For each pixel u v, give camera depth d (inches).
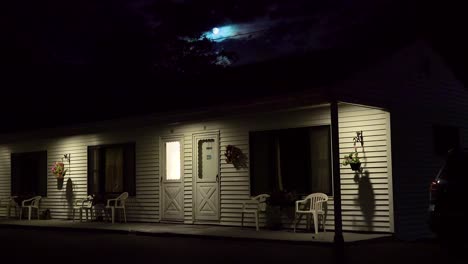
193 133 676.7
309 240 493.0
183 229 617.6
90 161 786.8
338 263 388.8
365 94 512.4
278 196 570.6
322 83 482.3
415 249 461.7
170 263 404.2
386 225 531.2
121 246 513.3
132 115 649.0
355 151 552.4
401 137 546.6
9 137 838.5
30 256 461.1
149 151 721.0
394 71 551.2
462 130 632.4
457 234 418.0
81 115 751.7
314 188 574.9
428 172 574.2
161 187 706.2
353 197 551.8
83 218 792.9
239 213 631.2
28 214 848.3
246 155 628.1
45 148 853.2
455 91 630.5
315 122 576.7
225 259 417.4
